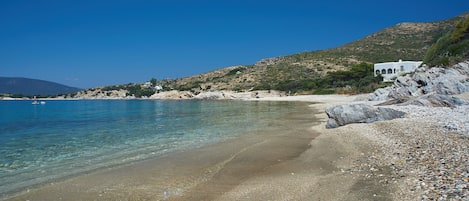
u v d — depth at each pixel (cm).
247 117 3434
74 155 1530
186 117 3650
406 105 2741
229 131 2281
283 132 2153
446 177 809
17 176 1168
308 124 2594
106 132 2367
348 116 2155
